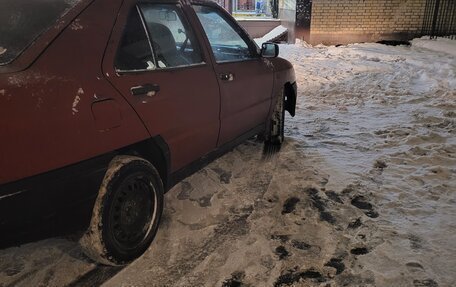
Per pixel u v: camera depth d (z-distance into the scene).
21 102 1.82
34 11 2.15
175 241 2.76
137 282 2.36
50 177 1.94
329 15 13.44
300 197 3.40
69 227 2.12
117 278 2.38
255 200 3.36
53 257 2.56
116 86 2.27
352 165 4.06
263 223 3.01
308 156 4.31
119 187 2.30
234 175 3.85
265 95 4.07
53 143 1.93
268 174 3.87
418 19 13.33
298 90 7.64
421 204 3.25
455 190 3.49
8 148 1.78
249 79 3.68
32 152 1.86
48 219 2.00
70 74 2.04
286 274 2.44
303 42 13.52
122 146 2.30
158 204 2.63
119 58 2.36
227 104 3.32
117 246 2.35
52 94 1.94
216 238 2.81
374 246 2.68
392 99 6.88
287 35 15.10
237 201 3.35
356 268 2.47
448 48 11.58
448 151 4.39
